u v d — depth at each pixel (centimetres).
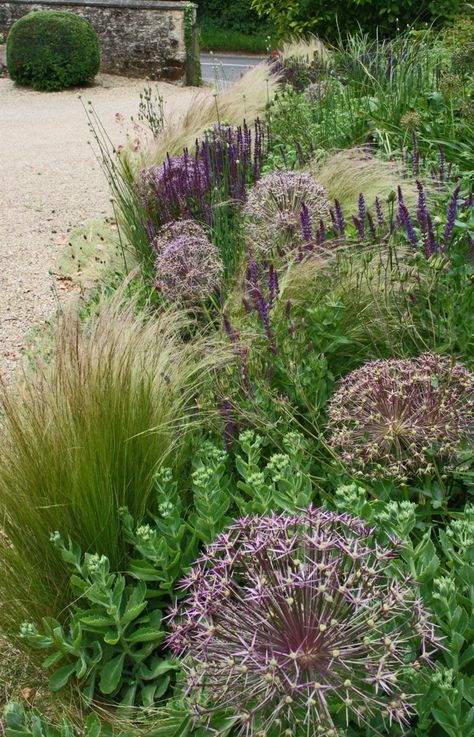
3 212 708
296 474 233
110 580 208
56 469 232
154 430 250
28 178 832
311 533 179
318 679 155
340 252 346
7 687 226
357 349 323
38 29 1517
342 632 157
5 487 234
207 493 225
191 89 1630
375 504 221
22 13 1722
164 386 274
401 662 157
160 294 384
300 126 640
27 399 249
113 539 236
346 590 156
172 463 264
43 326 434
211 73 2006
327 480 258
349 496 206
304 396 271
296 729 161
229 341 309
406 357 293
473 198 367
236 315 352
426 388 239
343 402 253
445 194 400
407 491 233
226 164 498
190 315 377
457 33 779
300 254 359
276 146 607
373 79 716
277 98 669
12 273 559
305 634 157
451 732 156
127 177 581
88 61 1561
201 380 296
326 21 987
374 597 160
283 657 157
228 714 175
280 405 272
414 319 320
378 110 628
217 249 378
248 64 2252
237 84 842
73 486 229
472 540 190
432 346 310
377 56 774
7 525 235
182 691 189
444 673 159
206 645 162
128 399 247
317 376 282
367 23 970
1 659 235
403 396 236
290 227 385
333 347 295
